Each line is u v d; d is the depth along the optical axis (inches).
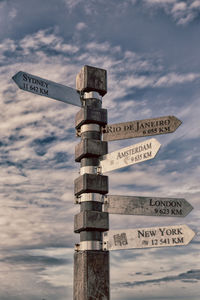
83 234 242.1
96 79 276.7
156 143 230.8
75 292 237.3
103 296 230.1
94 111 267.7
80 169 263.0
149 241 229.6
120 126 260.1
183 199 244.2
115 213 243.0
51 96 259.3
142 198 242.8
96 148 259.3
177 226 228.4
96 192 250.8
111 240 237.1
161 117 250.1
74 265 244.1
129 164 241.4
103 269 234.7
